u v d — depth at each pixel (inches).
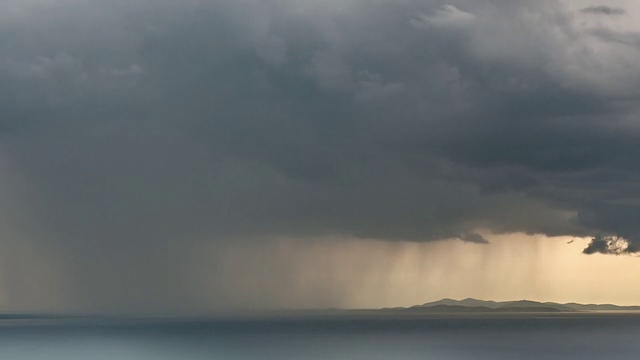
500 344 7824.8
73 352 6894.7
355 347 7273.6
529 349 7135.8
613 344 7869.1
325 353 6589.6
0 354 6781.5
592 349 7096.5
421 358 6112.2
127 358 6245.1
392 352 6732.3
